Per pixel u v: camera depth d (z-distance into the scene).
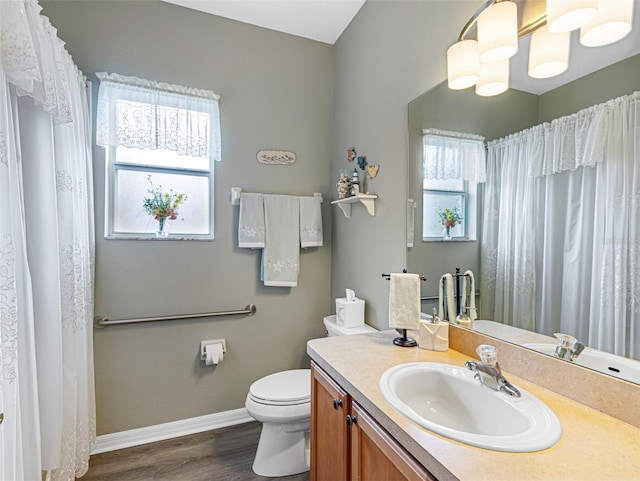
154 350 2.10
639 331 0.83
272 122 2.41
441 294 1.49
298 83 2.49
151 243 2.09
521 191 1.16
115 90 1.94
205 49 2.21
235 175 2.30
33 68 1.05
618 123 0.88
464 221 1.38
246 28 2.33
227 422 2.28
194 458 1.92
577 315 0.98
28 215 1.27
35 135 1.28
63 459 1.43
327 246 2.57
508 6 1.10
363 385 1.09
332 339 1.58
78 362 1.61
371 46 2.04
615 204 0.89
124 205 2.08
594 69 0.94
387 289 1.85
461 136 1.39
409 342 1.49
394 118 1.81
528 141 1.13
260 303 2.38
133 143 1.96
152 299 2.10
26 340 1.14
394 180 1.80
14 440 0.98
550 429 0.81
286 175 2.46
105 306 1.99
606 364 0.90
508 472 0.68
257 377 2.37
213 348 2.17
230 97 2.29
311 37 2.50
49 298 1.30
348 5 2.15
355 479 1.10
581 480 0.65
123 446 2.02
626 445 0.76
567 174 1.01
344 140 2.39
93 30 1.95
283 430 1.79
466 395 1.10
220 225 2.26
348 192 2.18
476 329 1.32
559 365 1.01
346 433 1.16
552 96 1.06
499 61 1.21
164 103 2.06
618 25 0.89
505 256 1.21
